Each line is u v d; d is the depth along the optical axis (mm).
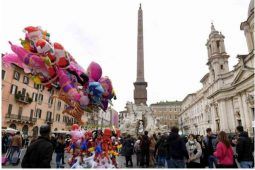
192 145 6105
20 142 10039
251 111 34594
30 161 3498
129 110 25203
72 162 7062
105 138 7250
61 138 9859
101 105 7801
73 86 6742
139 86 25844
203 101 57781
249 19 36250
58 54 6203
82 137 7145
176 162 5480
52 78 6570
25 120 27469
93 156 6957
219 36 47938
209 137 6609
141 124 24656
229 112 42406
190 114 72188
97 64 7418
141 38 27078
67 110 7102
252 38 36438
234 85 39594
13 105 25594
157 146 9258
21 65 6461
